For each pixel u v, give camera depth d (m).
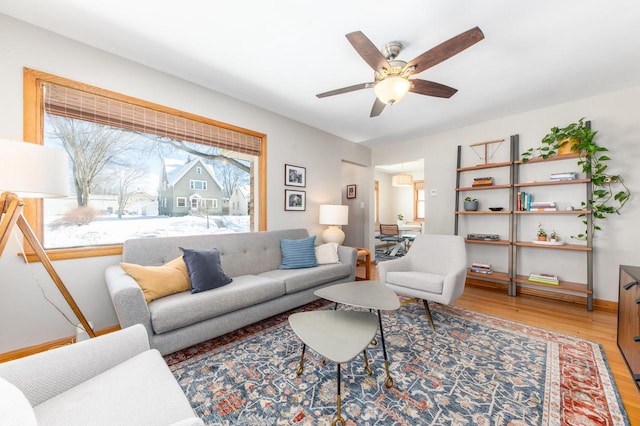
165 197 2.64
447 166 4.17
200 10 1.72
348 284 2.15
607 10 1.69
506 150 3.55
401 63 2.03
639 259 2.70
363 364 1.73
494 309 2.78
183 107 2.61
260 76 2.56
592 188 2.89
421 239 3.01
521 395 1.44
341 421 1.21
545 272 3.27
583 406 1.35
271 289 2.26
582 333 2.21
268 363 1.74
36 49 1.88
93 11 1.74
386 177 7.98
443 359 1.79
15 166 1.20
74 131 2.11
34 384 0.79
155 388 0.84
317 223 4.08
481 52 2.14
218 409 1.33
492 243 3.43
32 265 1.86
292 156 3.69
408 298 3.13
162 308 1.66
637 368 1.51
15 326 1.80
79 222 2.13
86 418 0.72
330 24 1.84
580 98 2.99
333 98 3.03
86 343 0.94
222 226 3.10
